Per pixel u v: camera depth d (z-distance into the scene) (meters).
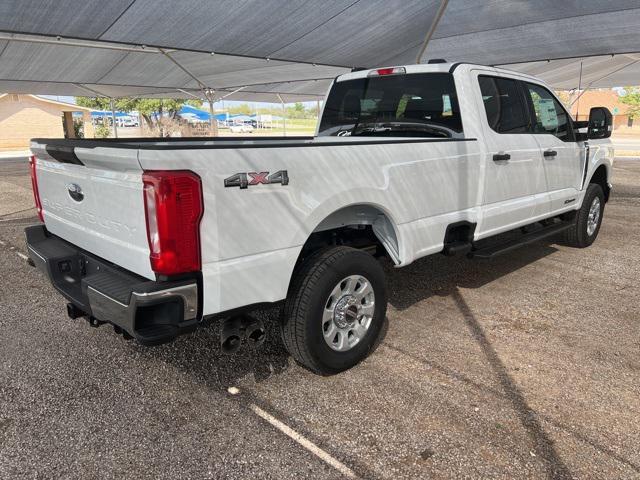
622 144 31.56
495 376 3.16
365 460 2.40
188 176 2.24
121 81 15.77
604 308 4.28
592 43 10.52
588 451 2.46
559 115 5.20
